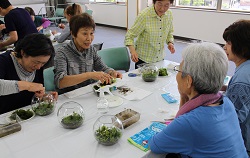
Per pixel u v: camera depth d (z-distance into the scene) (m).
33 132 1.13
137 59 2.24
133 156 0.97
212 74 0.83
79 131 1.15
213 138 0.84
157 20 2.18
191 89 0.92
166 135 0.89
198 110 0.87
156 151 0.95
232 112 0.94
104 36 6.68
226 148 0.87
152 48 2.31
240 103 1.15
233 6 5.02
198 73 0.84
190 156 0.90
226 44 1.27
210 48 0.86
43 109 1.27
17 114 1.26
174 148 0.89
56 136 1.10
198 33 5.65
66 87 1.65
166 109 1.37
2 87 1.21
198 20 5.54
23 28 2.90
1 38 3.21
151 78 1.76
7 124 1.17
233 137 0.90
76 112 1.21
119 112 1.33
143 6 6.64
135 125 1.20
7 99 1.44
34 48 1.22
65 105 1.25
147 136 1.08
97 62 1.88
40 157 0.96
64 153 0.99
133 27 2.26
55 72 1.64
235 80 1.19
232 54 1.25
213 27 5.31
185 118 0.86
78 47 1.72
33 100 1.33
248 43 1.17
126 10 7.14
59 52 1.66
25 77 1.44
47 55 1.27
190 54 0.87
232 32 1.21
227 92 1.23
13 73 1.39
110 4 7.73
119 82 1.77
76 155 0.98
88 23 1.60
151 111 1.35
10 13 2.79
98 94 1.54
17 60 1.37
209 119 0.85
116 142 1.04
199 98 0.89
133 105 1.42
